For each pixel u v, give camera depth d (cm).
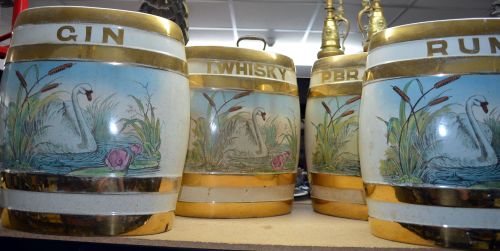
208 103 57
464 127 40
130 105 43
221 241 42
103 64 42
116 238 42
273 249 41
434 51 42
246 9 247
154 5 65
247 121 57
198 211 57
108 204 42
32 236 42
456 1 235
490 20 42
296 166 64
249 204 58
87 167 41
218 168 57
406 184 42
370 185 46
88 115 42
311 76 67
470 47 41
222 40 296
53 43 43
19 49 44
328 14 75
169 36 46
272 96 60
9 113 43
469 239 40
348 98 61
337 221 57
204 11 250
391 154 43
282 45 304
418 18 257
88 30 43
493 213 39
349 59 62
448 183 40
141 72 43
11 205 43
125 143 42
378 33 47
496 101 40
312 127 65
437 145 41
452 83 41
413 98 42
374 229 46
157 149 44
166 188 45
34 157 42
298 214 63
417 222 42
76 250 52
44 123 42
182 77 47
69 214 41
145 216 44
